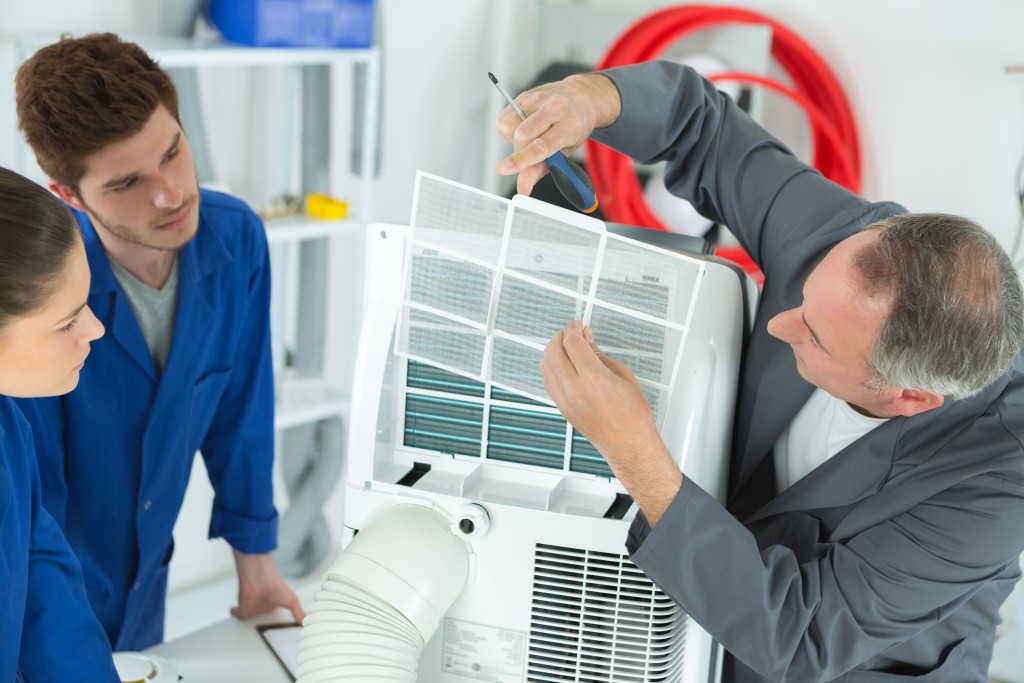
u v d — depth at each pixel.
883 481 1.04
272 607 1.46
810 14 2.89
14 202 0.74
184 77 2.02
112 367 1.31
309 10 2.08
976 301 0.89
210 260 1.38
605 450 0.92
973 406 1.02
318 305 2.41
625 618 0.99
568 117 1.06
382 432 1.02
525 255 0.94
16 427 0.94
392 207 2.77
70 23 2.02
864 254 0.93
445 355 0.98
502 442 1.03
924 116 2.75
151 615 1.53
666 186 1.36
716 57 2.82
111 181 1.18
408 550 0.95
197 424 1.46
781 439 1.18
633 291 0.95
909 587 0.98
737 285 1.03
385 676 0.91
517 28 2.96
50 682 0.99
